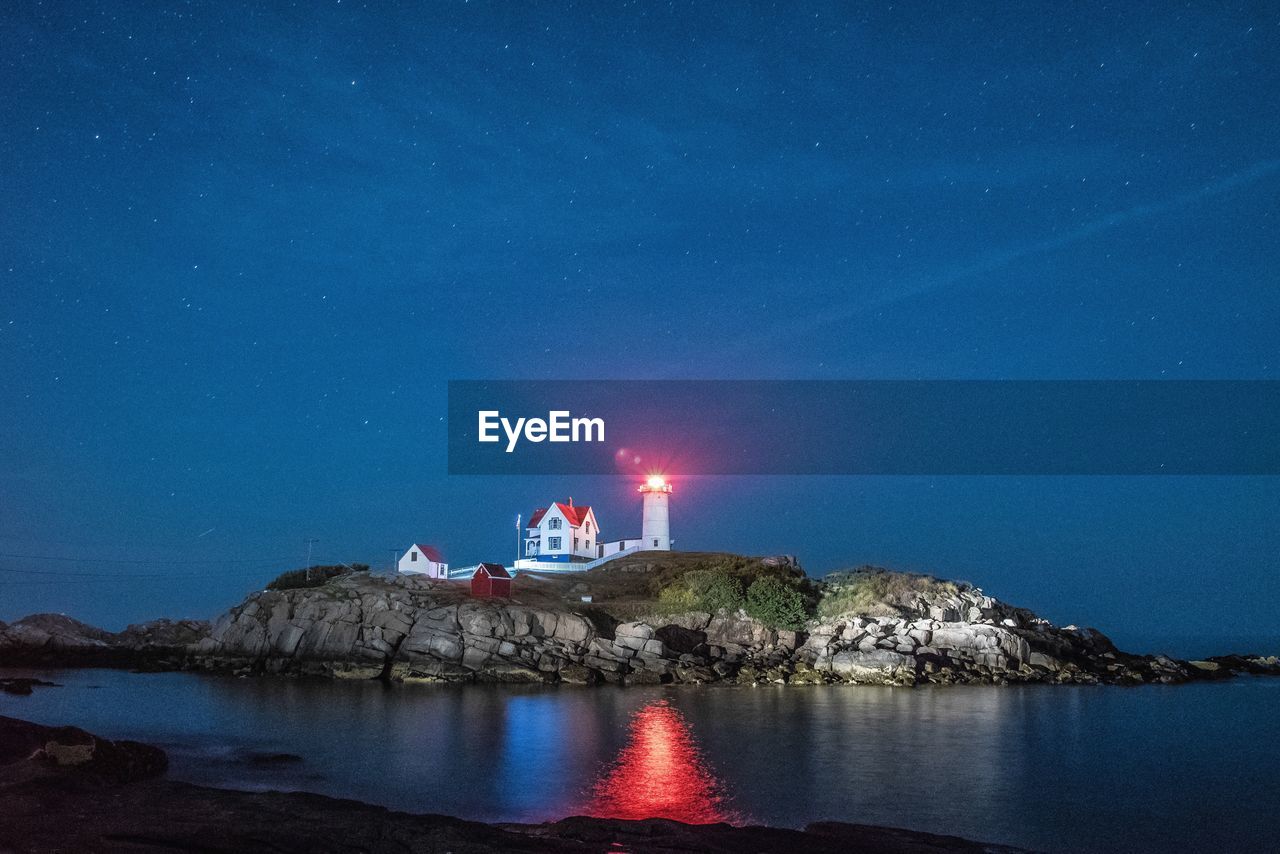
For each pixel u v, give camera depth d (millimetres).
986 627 70188
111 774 27328
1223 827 26359
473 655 63656
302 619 69375
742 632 69938
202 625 90938
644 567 84750
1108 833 25578
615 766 33156
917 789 30375
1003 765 34531
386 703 51031
